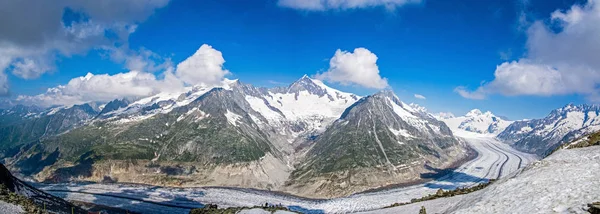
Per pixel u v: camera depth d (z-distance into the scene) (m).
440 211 55.16
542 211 35.56
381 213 69.19
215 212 86.81
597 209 30.98
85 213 122.94
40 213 70.38
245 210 81.75
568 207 34.19
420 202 69.56
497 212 40.00
